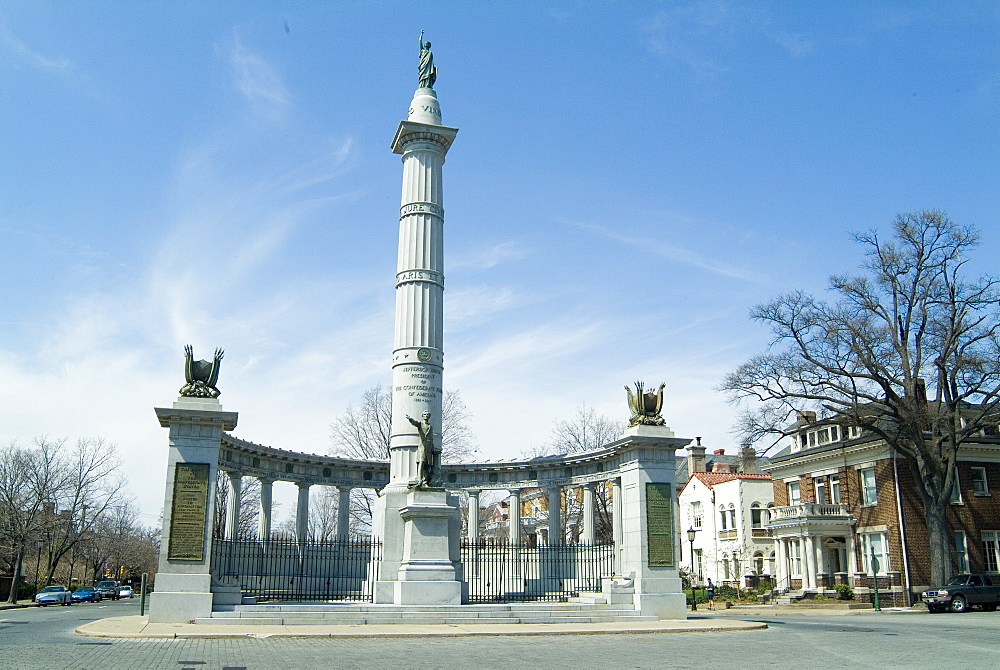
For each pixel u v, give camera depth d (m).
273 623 28.22
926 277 49.81
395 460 34.72
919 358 49.62
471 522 46.28
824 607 50.88
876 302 50.75
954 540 54.41
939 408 49.19
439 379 35.84
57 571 114.81
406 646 22.59
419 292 36.22
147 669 16.98
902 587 52.19
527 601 35.66
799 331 51.84
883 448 55.44
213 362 30.89
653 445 34.72
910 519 53.44
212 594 29.48
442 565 32.00
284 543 35.12
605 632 27.11
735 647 22.92
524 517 91.12
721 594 60.44
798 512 58.59
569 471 43.22
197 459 30.06
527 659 19.58
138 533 125.81
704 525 76.69
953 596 44.16
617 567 36.94
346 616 28.89
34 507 71.19
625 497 35.91
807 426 53.53
